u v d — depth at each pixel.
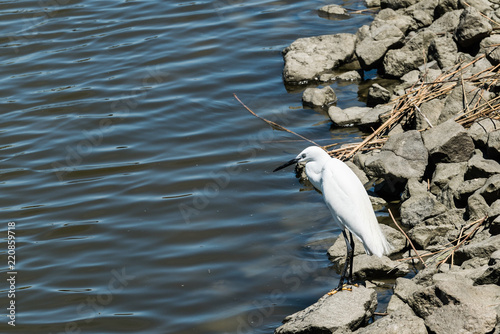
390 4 23.86
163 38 25.20
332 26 25.20
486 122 14.78
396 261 12.60
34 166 17.91
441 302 9.82
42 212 15.95
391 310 10.80
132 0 29.34
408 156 14.82
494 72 16.84
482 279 10.27
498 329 9.00
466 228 12.52
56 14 27.95
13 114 20.61
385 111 17.56
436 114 16.09
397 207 14.88
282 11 27.23
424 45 20.22
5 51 24.80
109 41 25.22
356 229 11.58
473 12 18.52
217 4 28.31
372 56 20.78
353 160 16.23
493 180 12.51
